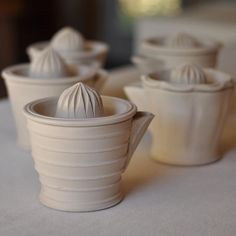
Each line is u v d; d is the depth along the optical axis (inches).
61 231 22.2
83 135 22.5
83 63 37.0
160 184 26.7
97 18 121.2
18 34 112.9
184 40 36.7
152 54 35.7
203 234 22.1
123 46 120.0
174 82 29.4
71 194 23.7
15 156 30.0
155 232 22.2
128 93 30.3
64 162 23.0
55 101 25.3
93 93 24.0
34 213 23.7
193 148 29.0
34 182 26.8
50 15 119.3
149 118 24.4
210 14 74.0
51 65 30.9
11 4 99.4
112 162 23.4
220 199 25.2
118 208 24.1
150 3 107.8
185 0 99.4
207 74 30.2
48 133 22.7
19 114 30.5
